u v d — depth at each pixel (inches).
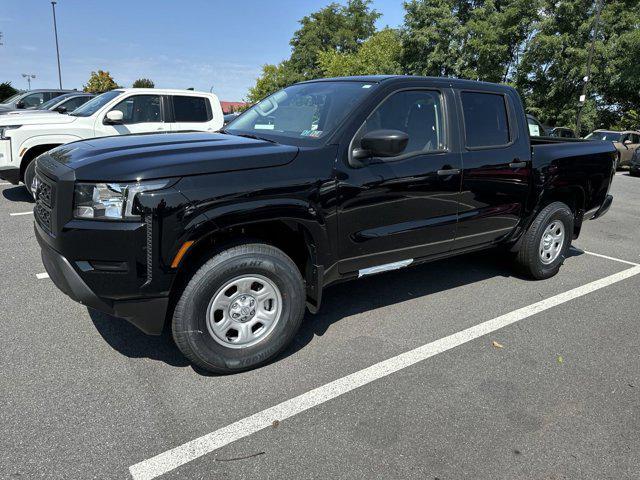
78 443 93.6
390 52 1314.0
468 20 1079.6
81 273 103.0
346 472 88.5
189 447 93.7
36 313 149.1
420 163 139.7
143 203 100.0
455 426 102.0
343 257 130.6
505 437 99.0
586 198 199.3
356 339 139.7
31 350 127.3
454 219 151.4
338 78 156.6
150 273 103.3
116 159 105.0
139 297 105.1
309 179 118.0
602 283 191.3
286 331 123.1
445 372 123.2
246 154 112.7
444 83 150.1
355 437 97.9
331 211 123.3
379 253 137.6
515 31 990.4
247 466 89.4
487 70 1027.3
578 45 930.1
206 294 110.2
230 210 107.3
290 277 120.3
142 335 137.3
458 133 150.4
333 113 132.7
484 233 164.1
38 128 295.9
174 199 102.0
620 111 1056.2
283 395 111.4
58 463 88.3
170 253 103.3
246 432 98.6
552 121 1015.6
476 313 159.8
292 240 128.0
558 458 93.6
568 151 185.8
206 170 106.3
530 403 110.9
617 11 927.7
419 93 143.8
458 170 148.6
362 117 129.3
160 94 336.8
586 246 251.4
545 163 175.9
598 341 142.1
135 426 99.1
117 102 320.8
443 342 139.1
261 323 121.0
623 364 129.3
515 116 167.9
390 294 174.6
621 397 114.3
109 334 137.2
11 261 196.1
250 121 158.6
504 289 182.1
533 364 128.3
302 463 90.5
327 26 2208.4
